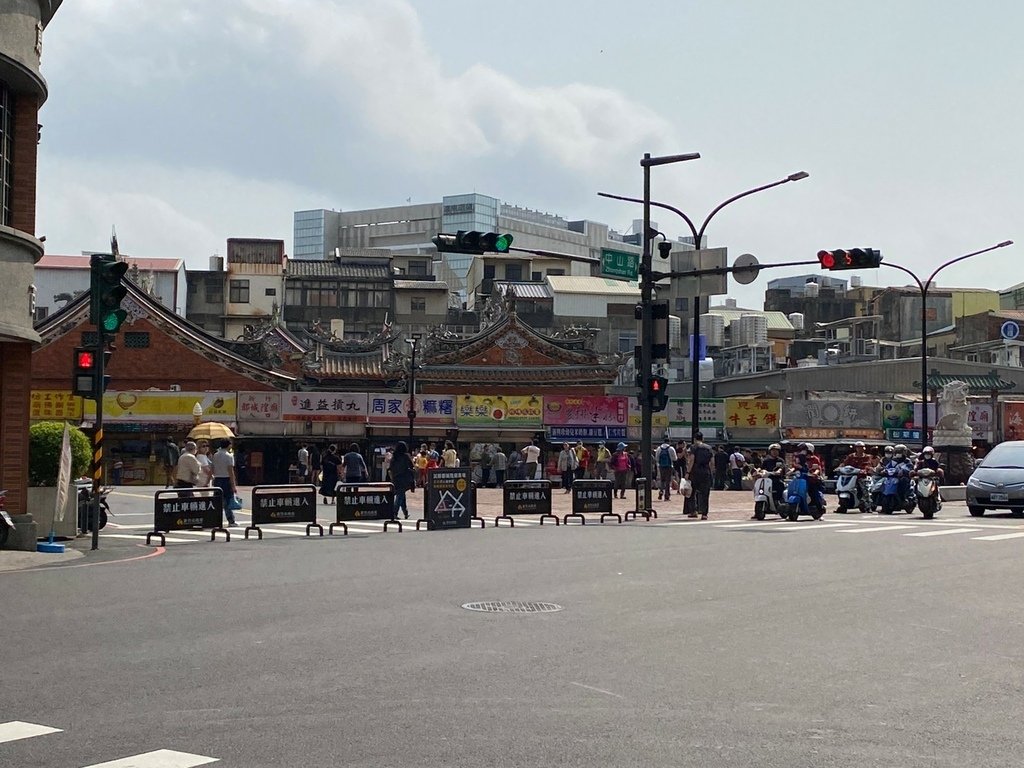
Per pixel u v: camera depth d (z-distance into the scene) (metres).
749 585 13.68
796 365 74.19
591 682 8.21
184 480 24.02
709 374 69.94
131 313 51.78
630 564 15.86
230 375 52.25
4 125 17.73
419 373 54.03
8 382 18.41
